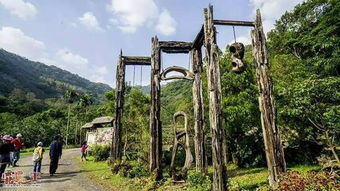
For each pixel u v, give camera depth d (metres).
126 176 12.90
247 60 16.67
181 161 16.59
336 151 11.62
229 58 16.34
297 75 16.05
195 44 13.31
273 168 8.80
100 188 10.55
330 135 11.53
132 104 20.55
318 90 10.73
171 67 13.30
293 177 7.41
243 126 15.74
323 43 18.08
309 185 6.91
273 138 9.05
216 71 9.34
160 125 12.61
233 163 17.50
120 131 16.84
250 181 10.88
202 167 12.23
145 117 18.73
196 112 13.05
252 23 10.15
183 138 13.58
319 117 11.02
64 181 11.85
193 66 13.55
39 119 58.94
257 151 16.02
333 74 17.03
